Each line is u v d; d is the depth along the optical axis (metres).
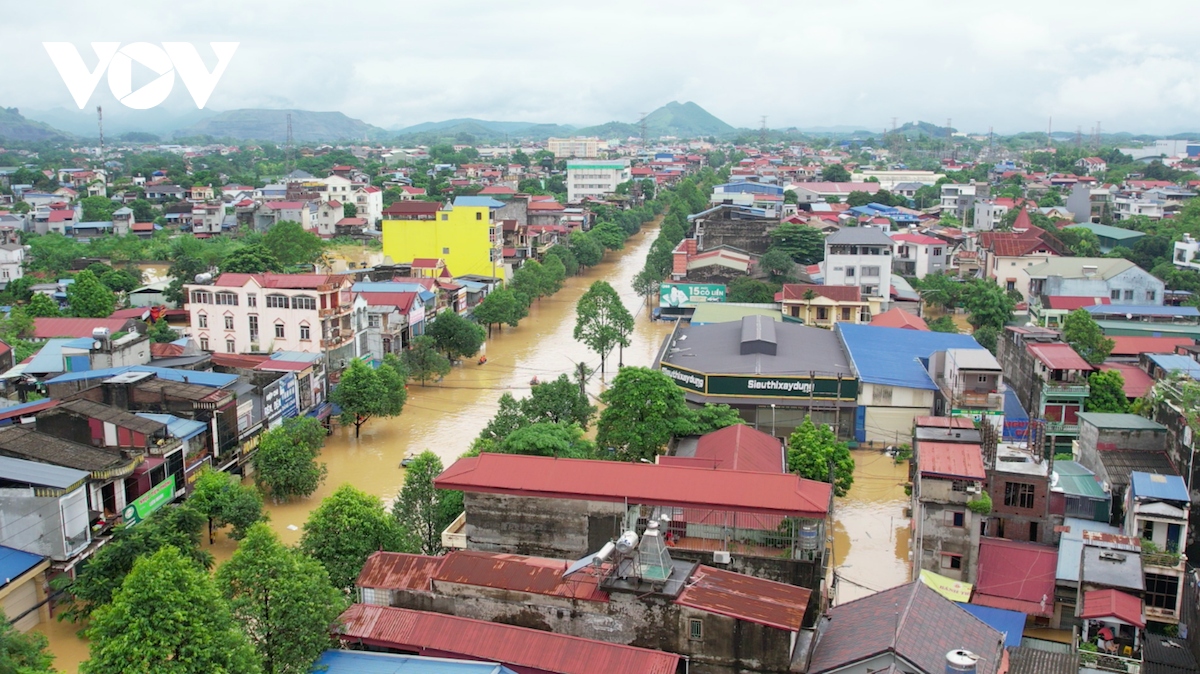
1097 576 42.69
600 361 100.81
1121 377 70.81
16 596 44.84
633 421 59.97
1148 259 133.75
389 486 65.31
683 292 121.19
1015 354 80.00
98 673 29.75
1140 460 57.31
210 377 66.75
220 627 31.33
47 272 136.62
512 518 43.69
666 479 42.78
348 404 74.62
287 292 81.94
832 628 35.81
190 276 127.00
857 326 89.94
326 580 36.03
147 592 30.45
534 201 191.50
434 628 36.25
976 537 47.50
